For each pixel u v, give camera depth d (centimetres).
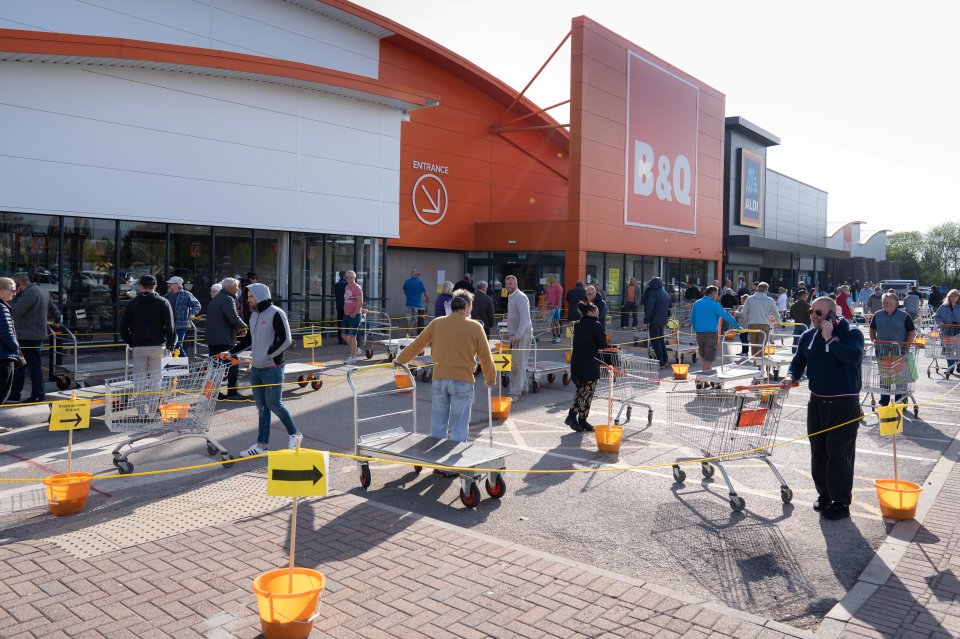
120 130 1598
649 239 3284
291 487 397
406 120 2281
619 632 401
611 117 2950
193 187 1736
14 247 1453
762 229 5288
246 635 394
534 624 410
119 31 1819
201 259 1775
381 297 2261
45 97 1476
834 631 412
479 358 735
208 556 507
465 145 3003
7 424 959
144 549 520
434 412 745
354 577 473
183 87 1708
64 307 1528
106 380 895
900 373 1066
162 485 693
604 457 833
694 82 3634
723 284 4481
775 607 452
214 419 1018
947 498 681
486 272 3055
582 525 600
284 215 1941
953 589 471
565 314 2767
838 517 619
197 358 1308
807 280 5975
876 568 506
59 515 602
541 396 1267
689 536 577
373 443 703
